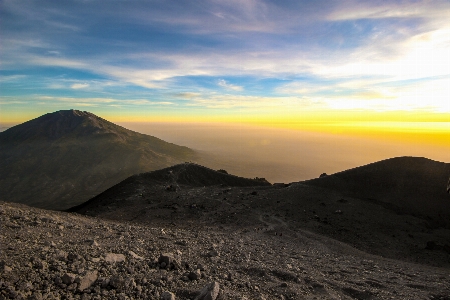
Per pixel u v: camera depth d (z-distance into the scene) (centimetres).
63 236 1104
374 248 3016
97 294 601
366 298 901
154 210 4300
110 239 1162
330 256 1948
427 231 3775
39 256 745
